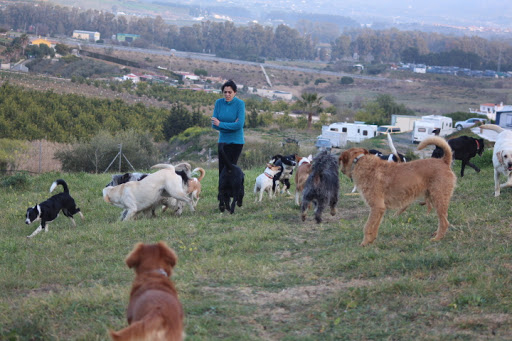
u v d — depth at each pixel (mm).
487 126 11656
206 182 17703
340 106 131875
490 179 13625
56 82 108812
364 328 5117
